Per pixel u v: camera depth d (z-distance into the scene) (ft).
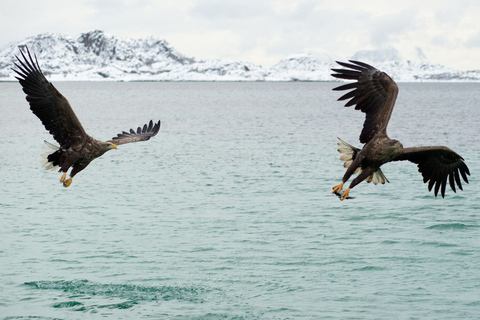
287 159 138.51
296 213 87.40
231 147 162.50
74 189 105.29
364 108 32.96
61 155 40.50
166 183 110.83
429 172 34.27
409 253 69.41
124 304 56.85
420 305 55.88
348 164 32.50
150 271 64.49
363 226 80.48
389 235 76.38
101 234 77.25
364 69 33.01
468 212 87.30
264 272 64.18
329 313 54.54
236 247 72.08
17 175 117.50
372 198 96.78
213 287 60.59
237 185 108.37
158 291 59.62
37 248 71.51
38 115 39.88
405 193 99.96
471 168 123.95
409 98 545.85
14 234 77.00
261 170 123.44
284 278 62.49
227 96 611.06
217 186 107.65
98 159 139.85
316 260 67.41
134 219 84.69
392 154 32.12
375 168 32.35
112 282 61.82
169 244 73.20
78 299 57.77
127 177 117.08
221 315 54.39
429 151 33.19
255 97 582.35
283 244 72.95
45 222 82.74
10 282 61.46
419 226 80.33
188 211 89.15
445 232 77.61
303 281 61.67
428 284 60.70
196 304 56.90
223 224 81.82
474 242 73.41
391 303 56.39
